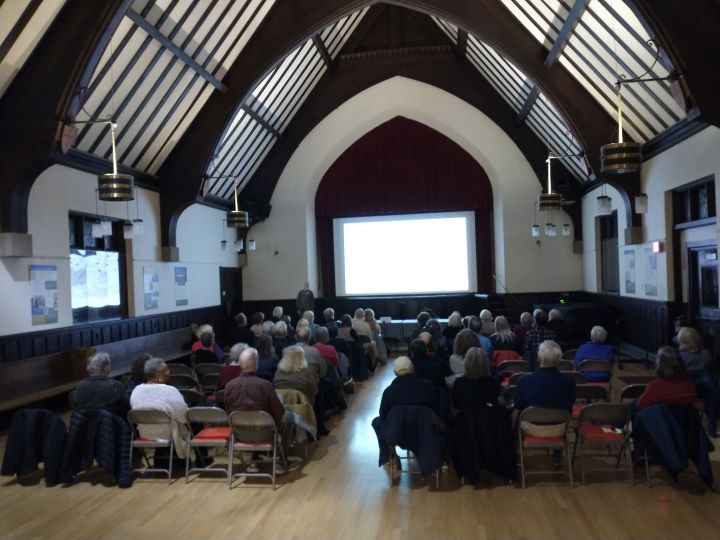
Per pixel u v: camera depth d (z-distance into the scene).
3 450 6.19
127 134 9.20
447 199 14.99
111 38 7.08
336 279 15.61
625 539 3.75
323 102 14.54
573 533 3.86
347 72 14.42
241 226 11.27
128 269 10.12
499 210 14.49
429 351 6.20
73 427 4.95
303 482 4.96
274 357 6.27
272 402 4.88
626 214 10.19
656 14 6.04
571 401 4.69
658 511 4.16
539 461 5.31
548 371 4.73
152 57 8.27
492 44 9.42
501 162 14.17
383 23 14.11
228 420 4.83
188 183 10.84
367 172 15.23
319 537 3.92
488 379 4.79
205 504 4.54
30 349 7.62
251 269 15.08
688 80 6.04
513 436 4.80
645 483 4.71
